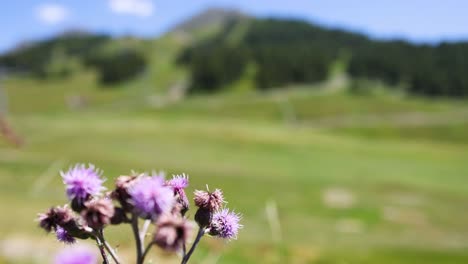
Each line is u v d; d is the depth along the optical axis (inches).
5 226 778.2
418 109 6919.3
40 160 2288.4
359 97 7475.4
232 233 109.0
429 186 2770.7
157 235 76.9
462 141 5772.6
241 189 2304.4
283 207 2023.9
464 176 3265.3
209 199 108.0
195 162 3115.2
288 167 3221.0
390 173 3201.3
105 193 93.6
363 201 2283.5
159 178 87.4
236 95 7642.7
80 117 5442.9
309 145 4232.3
